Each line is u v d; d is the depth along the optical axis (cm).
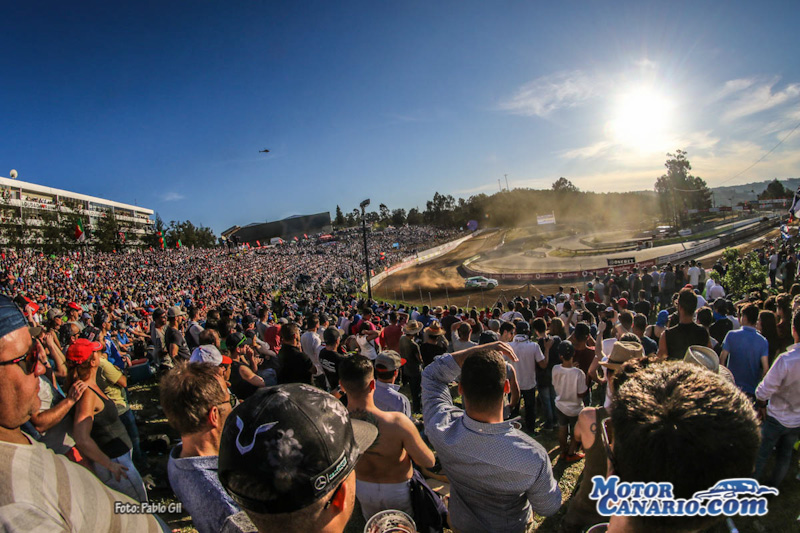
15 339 123
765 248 2628
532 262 5406
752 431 111
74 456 318
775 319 572
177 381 205
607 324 892
